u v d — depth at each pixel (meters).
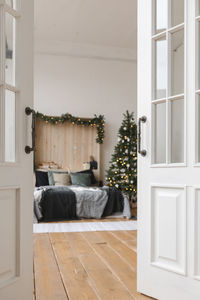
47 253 3.28
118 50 8.10
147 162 2.24
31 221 1.84
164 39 2.24
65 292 2.20
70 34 7.35
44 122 7.67
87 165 7.76
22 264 1.75
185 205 1.97
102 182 7.90
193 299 1.90
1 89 1.62
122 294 2.18
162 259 2.11
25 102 1.80
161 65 2.25
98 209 5.74
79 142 7.89
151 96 2.23
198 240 1.90
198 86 1.97
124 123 6.89
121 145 6.72
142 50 2.32
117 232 4.46
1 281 1.62
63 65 7.89
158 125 2.26
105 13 6.34
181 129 2.12
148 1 2.27
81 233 4.39
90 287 2.30
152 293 2.13
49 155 7.68
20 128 1.75
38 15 6.42
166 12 2.17
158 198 2.16
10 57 1.76
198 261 1.90
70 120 7.66
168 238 2.07
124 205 5.88
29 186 1.83
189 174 1.96
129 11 6.25
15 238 1.73
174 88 2.17
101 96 8.09
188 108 2.00
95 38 7.57
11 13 1.71
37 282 2.40
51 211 5.47
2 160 1.61
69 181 7.02
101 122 7.79
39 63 7.74
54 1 5.88
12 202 1.71
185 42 2.03
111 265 2.84
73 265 2.84
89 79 8.04
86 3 5.95
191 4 2.00
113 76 8.18
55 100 7.81
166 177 2.11
